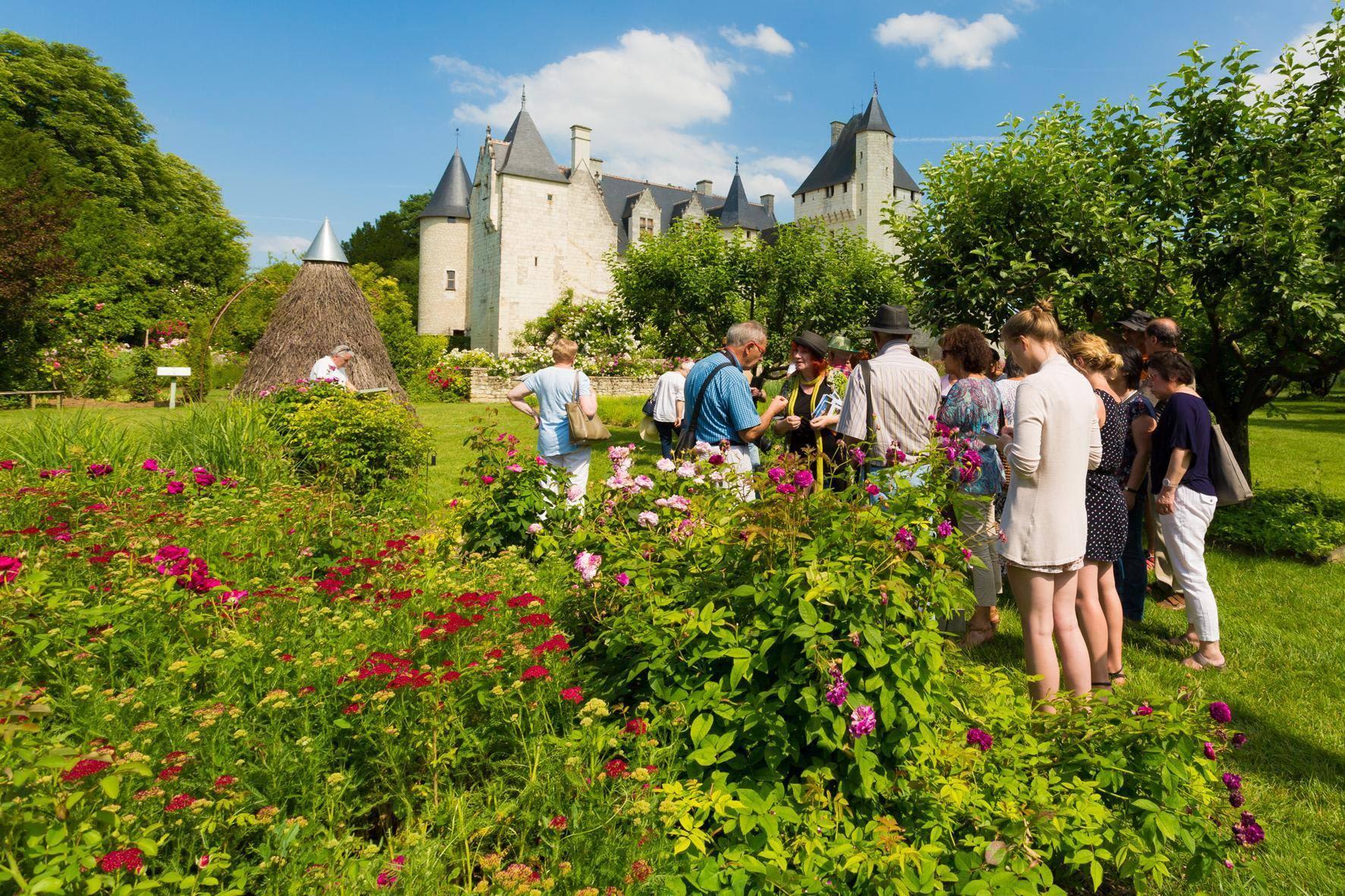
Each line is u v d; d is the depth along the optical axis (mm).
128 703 2148
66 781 1607
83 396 19094
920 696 2182
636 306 13875
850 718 2084
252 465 6352
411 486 7109
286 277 29422
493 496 4398
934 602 2377
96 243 27719
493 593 2838
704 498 3021
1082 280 6621
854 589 2199
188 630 2750
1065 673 3168
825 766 2143
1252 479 11484
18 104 32906
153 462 5223
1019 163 7004
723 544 2617
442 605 2998
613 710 2428
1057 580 3166
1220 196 6402
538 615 2631
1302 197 5945
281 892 1742
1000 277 6957
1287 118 6566
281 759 2043
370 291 29938
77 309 22172
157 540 3646
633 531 3088
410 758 2201
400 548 3752
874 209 51094
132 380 19109
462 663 2459
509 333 46250
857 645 2123
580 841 1885
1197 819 2172
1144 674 3930
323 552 4363
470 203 53812
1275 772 3035
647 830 1907
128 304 26750
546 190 47125
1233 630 4578
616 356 25641
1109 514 3475
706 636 2396
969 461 2670
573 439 5551
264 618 2941
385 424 6953
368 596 3207
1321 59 6457
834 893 1875
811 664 2145
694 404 4398
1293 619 4797
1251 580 5695
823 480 3639
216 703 2201
